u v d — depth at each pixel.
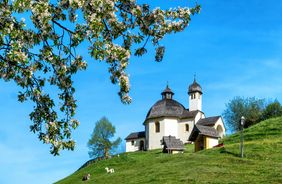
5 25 15.80
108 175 57.91
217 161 52.25
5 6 15.89
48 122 17.78
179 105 131.38
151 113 129.50
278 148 58.19
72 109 18.31
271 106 131.88
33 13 16.38
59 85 18.23
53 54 17.56
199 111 128.62
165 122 126.62
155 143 126.75
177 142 105.00
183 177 45.28
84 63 18.05
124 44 18.62
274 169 45.47
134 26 18.78
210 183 41.78
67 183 73.31
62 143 17.70
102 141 134.88
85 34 16.94
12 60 16.17
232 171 46.31
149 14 18.81
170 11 18.98
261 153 55.91
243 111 135.75
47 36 17.11
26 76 17.05
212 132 86.88
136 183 47.38
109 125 136.62
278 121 79.94
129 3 18.70
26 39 16.72
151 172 51.28
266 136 72.62
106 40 17.50
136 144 134.88
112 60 17.55
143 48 18.84
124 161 86.12
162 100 132.38
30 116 17.88
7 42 16.25
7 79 17.17
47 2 16.39
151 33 18.86
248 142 65.88
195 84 131.00
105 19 18.06
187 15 18.81
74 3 16.48
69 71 18.08
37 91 17.62
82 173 80.38
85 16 16.78
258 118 133.25
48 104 17.91
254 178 42.31
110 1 16.97
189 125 127.25
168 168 51.59
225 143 75.25
